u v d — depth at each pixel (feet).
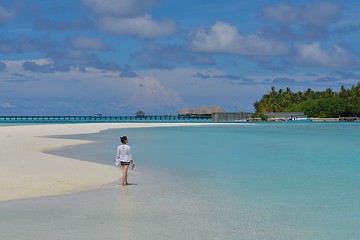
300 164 100.89
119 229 44.73
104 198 59.88
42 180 71.00
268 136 222.07
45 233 42.80
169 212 52.26
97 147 140.05
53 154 117.50
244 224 47.26
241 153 127.85
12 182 68.49
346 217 50.42
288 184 72.38
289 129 320.91
